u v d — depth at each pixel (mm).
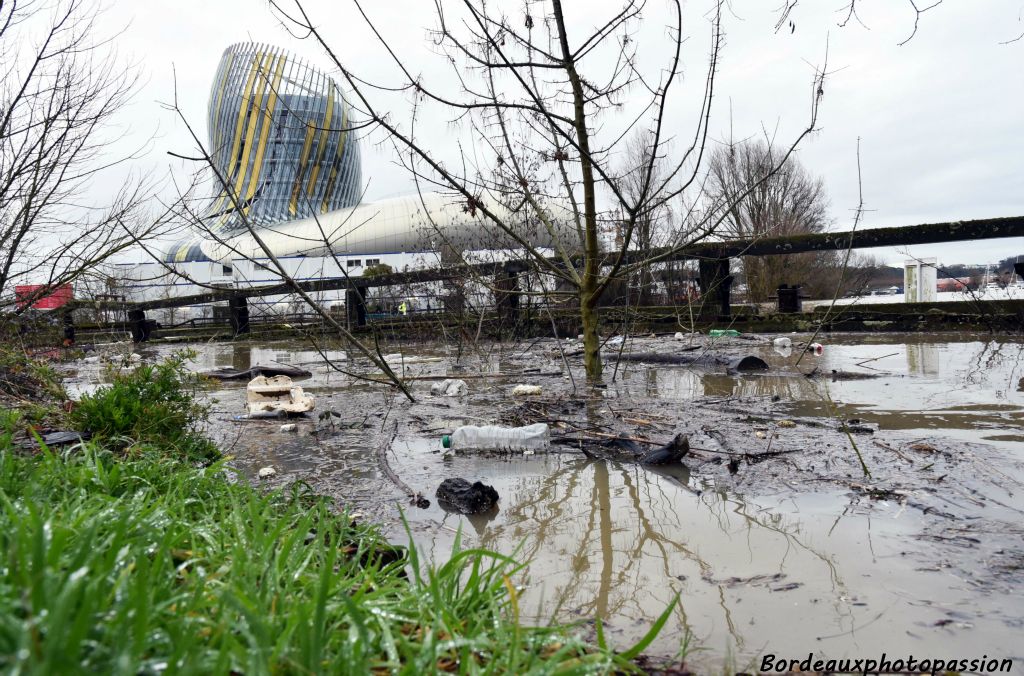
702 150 4906
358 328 15359
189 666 996
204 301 18406
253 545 1826
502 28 5477
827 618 1960
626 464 3820
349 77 4648
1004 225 9555
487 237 11906
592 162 5000
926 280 17016
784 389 6152
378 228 51438
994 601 2006
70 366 10836
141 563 1207
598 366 6957
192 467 3297
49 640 901
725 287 12484
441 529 2863
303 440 4680
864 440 4000
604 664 1431
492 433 4297
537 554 2568
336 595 1604
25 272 6359
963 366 7086
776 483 3283
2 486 2164
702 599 2125
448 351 11703
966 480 3154
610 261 8555
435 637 1344
